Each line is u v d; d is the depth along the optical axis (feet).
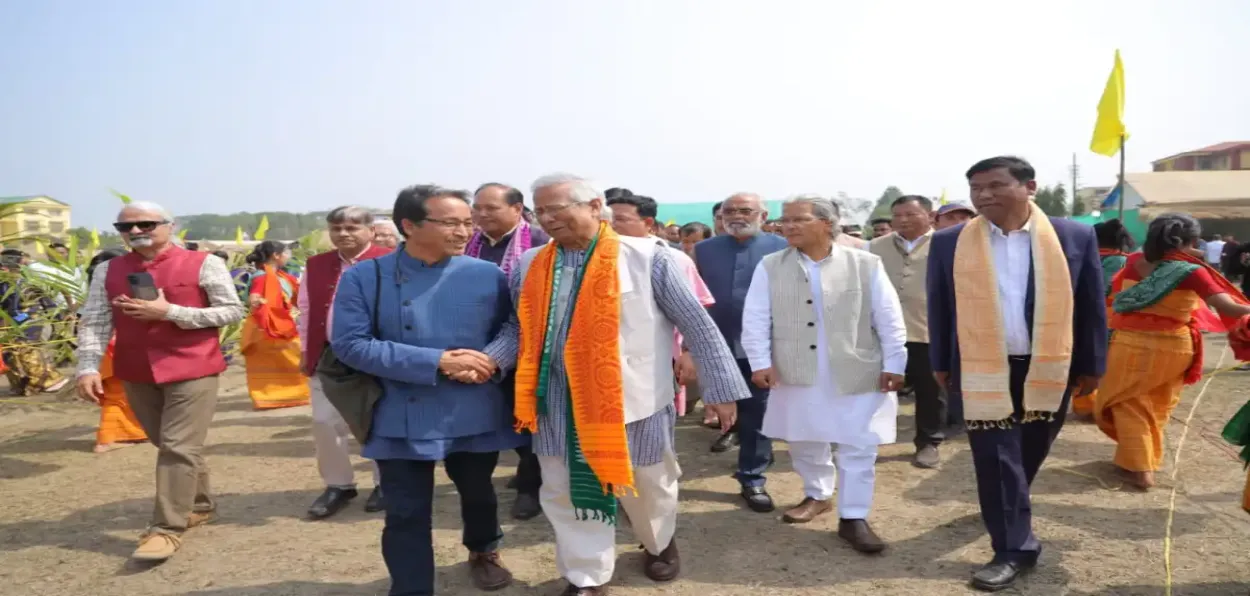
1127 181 81.10
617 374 9.77
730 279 16.03
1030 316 10.98
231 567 12.39
